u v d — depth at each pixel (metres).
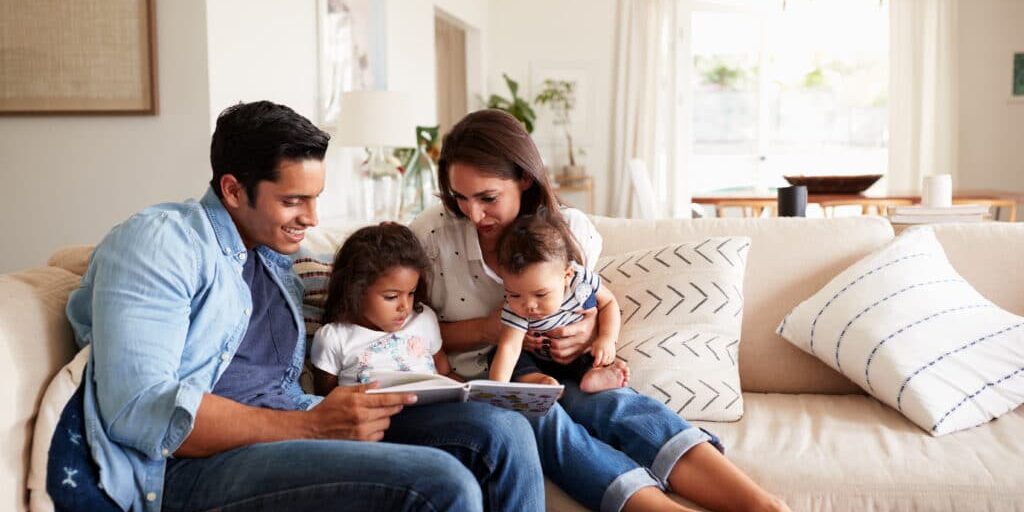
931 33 7.15
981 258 2.01
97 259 1.31
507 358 1.66
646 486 1.45
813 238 2.09
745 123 7.68
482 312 1.81
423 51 6.14
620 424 1.57
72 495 1.18
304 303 1.73
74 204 3.51
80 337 1.34
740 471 1.47
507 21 7.74
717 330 1.88
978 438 1.62
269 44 3.88
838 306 1.89
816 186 4.54
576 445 1.50
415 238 1.67
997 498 1.44
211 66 3.39
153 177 3.46
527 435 1.40
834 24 7.55
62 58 3.40
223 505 1.24
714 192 7.77
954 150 7.23
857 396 1.93
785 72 7.68
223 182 1.40
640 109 7.62
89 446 1.21
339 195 4.66
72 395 1.23
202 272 1.34
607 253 2.12
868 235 2.08
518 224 1.66
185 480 1.27
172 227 1.32
